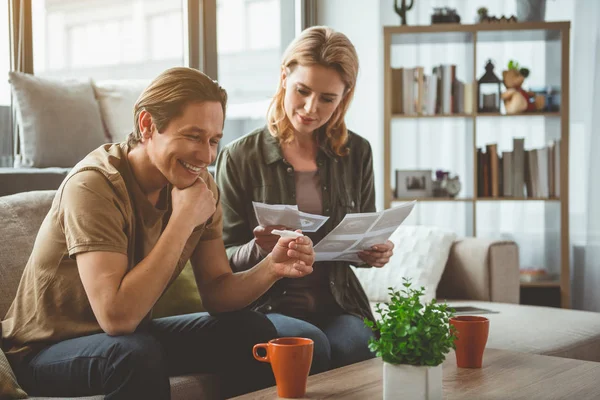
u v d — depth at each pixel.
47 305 1.54
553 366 1.55
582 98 3.83
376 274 3.00
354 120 4.17
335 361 1.92
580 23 3.81
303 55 2.02
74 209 1.48
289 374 1.30
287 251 1.68
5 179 2.14
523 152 3.67
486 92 3.84
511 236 3.96
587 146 3.82
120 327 1.45
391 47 4.07
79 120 2.76
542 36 3.74
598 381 1.43
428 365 1.24
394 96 3.73
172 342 1.73
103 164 1.56
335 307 2.12
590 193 3.78
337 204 2.17
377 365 1.57
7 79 2.72
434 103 3.70
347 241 1.91
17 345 1.56
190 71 1.55
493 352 1.69
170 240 1.53
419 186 3.71
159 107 1.52
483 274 3.03
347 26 4.15
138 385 1.41
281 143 2.18
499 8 3.95
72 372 1.47
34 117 2.63
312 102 2.03
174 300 2.05
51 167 2.65
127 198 1.55
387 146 3.67
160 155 1.54
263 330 1.70
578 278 3.86
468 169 3.81
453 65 3.69
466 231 3.87
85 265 1.46
